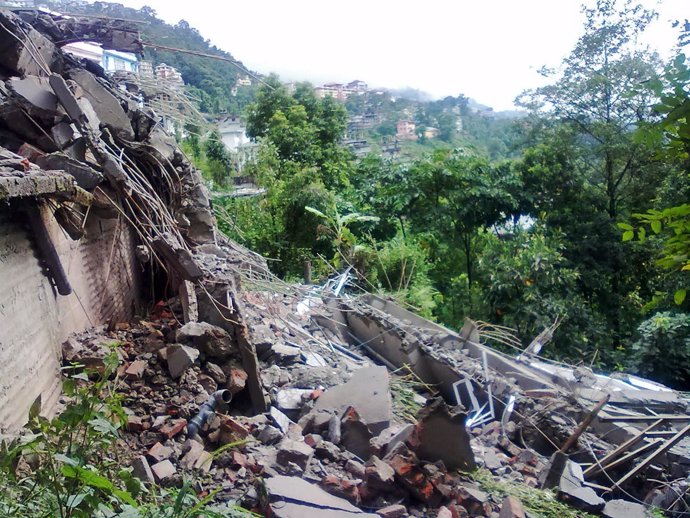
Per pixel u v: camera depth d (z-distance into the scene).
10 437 3.39
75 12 7.70
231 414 5.58
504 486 5.45
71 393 3.09
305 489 4.39
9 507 2.62
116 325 6.10
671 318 14.74
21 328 4.11
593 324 16.34
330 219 18.69
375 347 9.27
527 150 20.11
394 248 18.39
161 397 5.09
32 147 4.95
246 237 18.14
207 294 5.85
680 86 2.67
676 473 6.46
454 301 18.66
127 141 6.40
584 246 18.12
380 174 21.95
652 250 16.58
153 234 6.33
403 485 4.88
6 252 3.98
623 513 5.57
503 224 20.50
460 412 5.34
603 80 17.95
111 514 2.74
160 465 4.34
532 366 9.18
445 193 19.83
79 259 5.63
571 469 6.16
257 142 25.91
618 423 7.27
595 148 18.95
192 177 7.73
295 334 8.44
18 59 5.37
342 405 6.01
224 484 4.40
